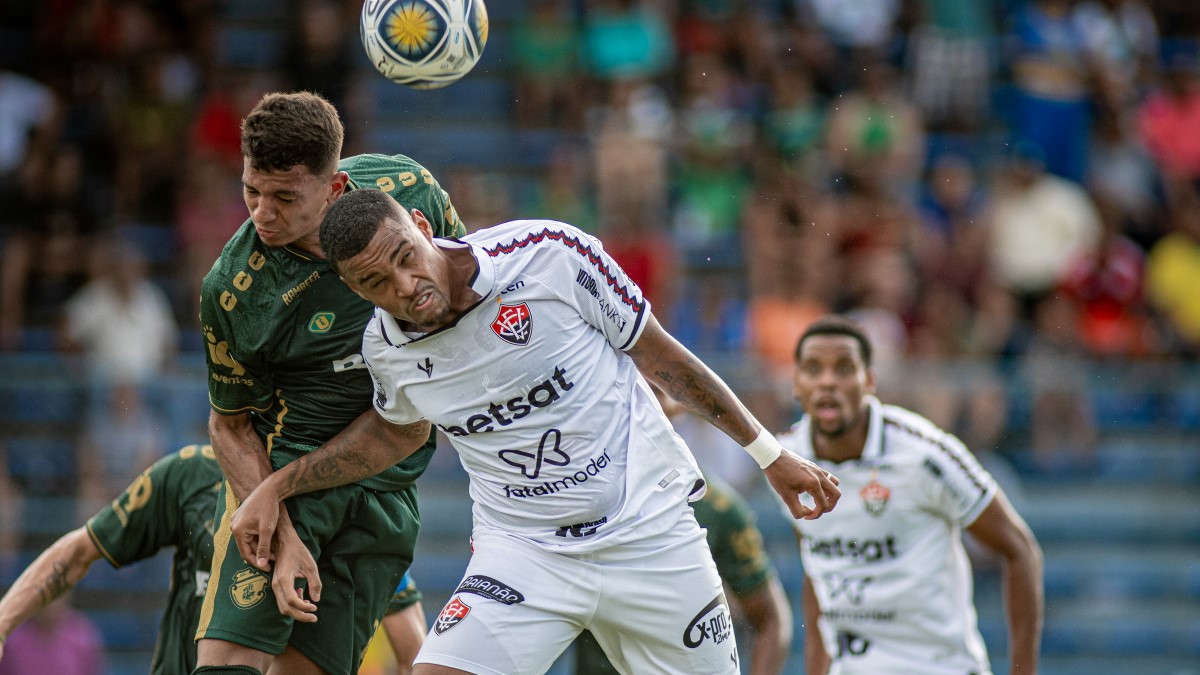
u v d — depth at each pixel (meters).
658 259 41.16
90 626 34.00
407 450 15.62
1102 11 50.00
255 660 15.26
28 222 43.12
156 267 43.78
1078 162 47.69
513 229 14.41
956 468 19.94
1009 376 38.59
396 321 14.24
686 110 45.81
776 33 48.53
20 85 45.06
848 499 20.39
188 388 35.56
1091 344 42.97
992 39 50.78
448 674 14.76
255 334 15.05
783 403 35.56
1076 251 43.72
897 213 43.62
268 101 14.21
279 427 15.86
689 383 15.06
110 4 46.78
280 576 15.03
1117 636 38.91
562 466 14.77
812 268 42.06
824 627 20.97
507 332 14.20
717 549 19.67
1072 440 38.81
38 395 35.28
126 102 45.59
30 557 34.41
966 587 20.70
